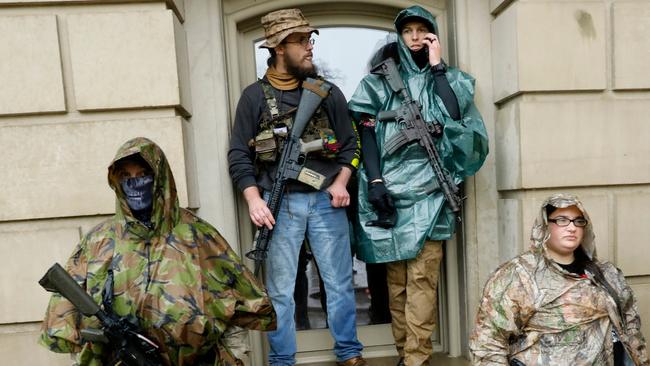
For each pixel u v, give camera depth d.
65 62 2.26
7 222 2.26
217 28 2.54
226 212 2.55
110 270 1.51
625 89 2.53
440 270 2.90
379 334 2.92
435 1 2.82
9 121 2.26
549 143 2.48
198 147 2.53
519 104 2.47
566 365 1.77
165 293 1.51
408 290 2.36
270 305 1.73
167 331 1.50
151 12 2.26
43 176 2.25
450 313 2.83
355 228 2.52
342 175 2.35
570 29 2.47
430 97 2.37
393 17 2.90
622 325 1.87
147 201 1.58
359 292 2.94
